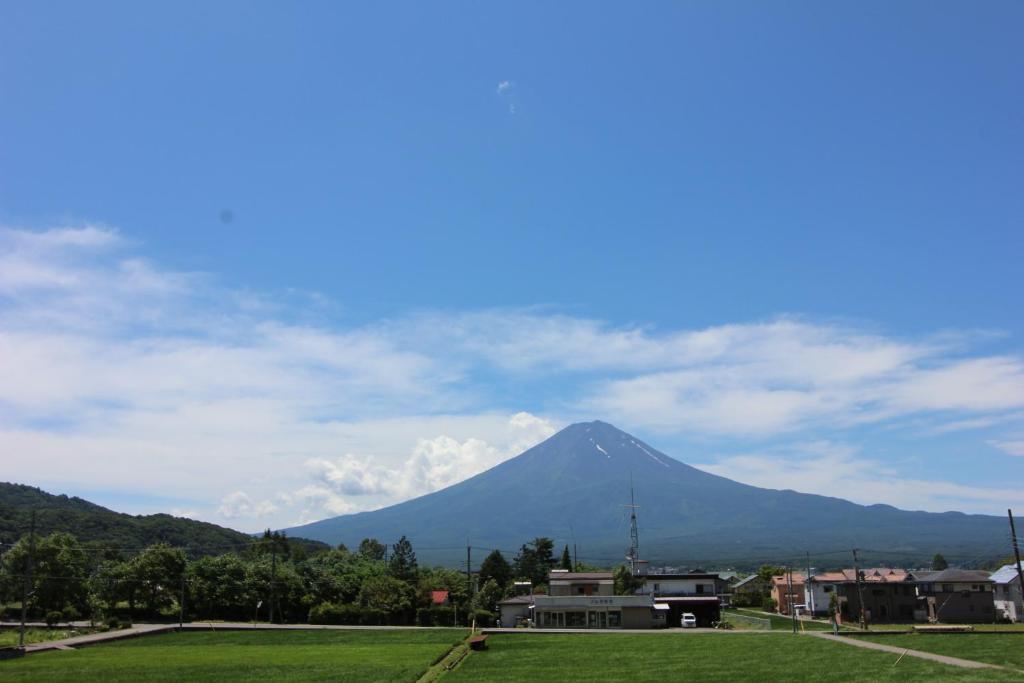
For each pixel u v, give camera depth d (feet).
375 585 340.80
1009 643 202.90
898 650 189.26
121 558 381.60
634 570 414.82
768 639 228.22
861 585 301.43
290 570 351.67
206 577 331.16
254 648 216.54
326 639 244.01
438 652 201.46
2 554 306.76
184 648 217.56
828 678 144.87
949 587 328.08
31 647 209.67
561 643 225.15
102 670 168.96
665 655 189.26
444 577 396.98
